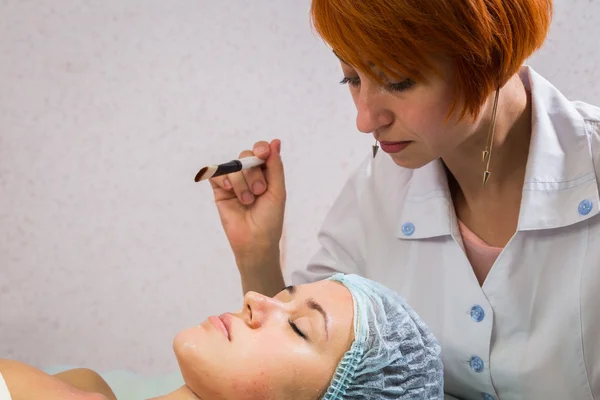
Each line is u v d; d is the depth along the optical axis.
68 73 2.09
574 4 1.98
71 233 2.17
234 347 1.29
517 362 1.38
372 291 1.42
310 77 2.16
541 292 1.35
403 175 1.58
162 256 2.22
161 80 2.12
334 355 1.32
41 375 1.34
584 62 2.02
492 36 1.03
